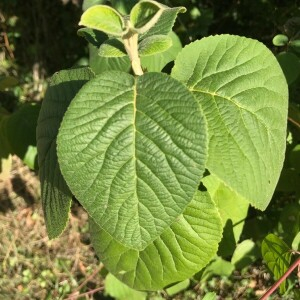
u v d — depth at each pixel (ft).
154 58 1.04
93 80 0.75
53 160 0.87
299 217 1.28
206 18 1.59
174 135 0.72
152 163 0.73
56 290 1.64
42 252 1.73
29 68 2.06
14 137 1.32
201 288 1.57
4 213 1.82
